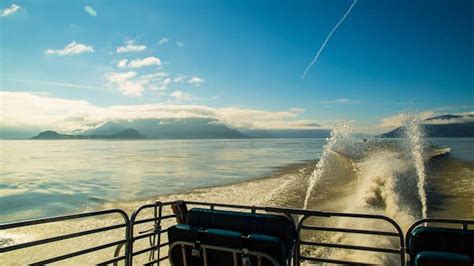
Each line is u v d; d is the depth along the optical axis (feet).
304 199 58.23
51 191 84.38
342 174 83.71
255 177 102.06
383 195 52.70
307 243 14.65
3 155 266.98
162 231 16.40
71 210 62.08
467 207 47.60
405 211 42.78
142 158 209.97
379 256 27.12
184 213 16.24
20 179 110.22
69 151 343.87
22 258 33.76
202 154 248.52
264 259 11.91
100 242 38.06
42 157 238.07
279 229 12.91
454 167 98.89
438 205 48.62
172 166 149.07
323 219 40.83
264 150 311.68
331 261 14.66
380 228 35.78
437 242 11.80
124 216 14.58
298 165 140.15
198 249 12.84
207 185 87.66
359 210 44.70
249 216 13.41
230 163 161.07
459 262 10.89
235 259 12.32
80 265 31.01
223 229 13.69
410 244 12.34
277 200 58.65
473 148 236.84
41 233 42.96
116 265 14.97
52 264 31.30
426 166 92.79
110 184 94.27
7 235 42.14
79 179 107.55
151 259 16.10
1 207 66.03
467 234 11.57
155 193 76.79
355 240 31.48
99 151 332.39
